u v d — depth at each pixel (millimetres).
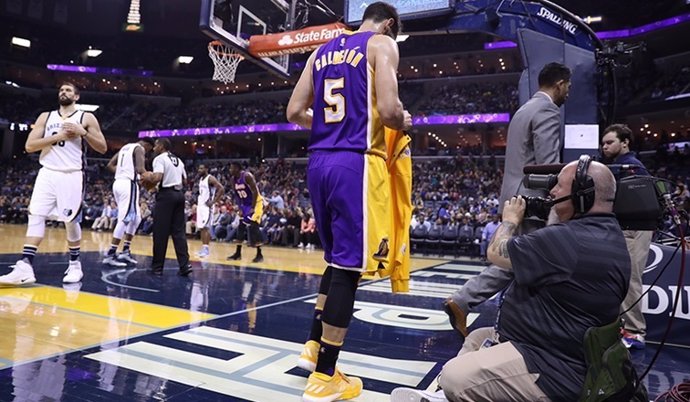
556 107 2740
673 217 1617
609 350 1403
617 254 1461
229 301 4023
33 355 2350
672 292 3184
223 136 30453
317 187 2049
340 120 2023
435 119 24438
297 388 2072
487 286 2830
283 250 11383
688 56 22172
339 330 1924
